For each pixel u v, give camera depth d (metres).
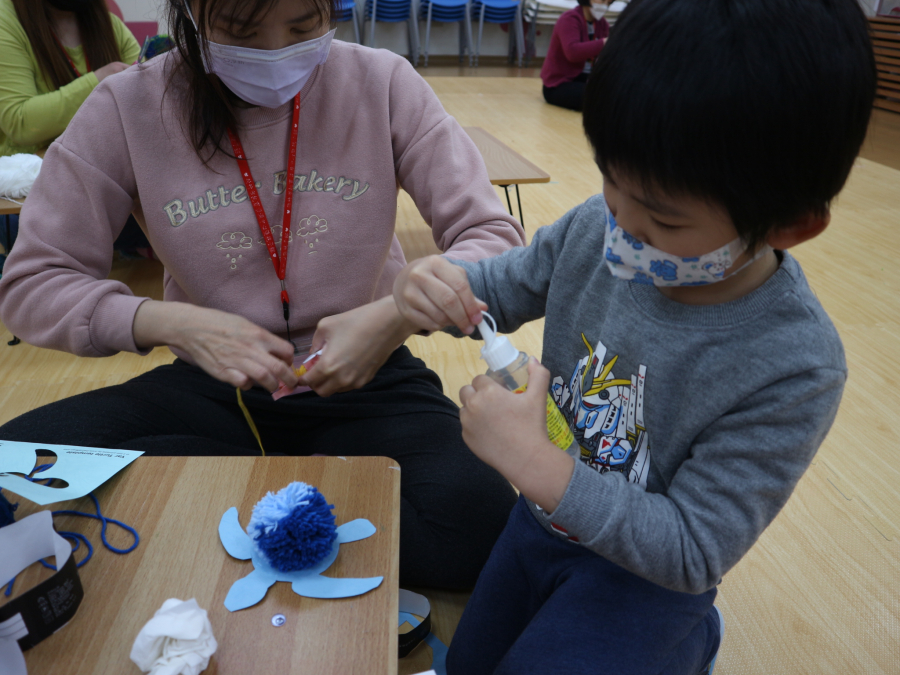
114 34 2.51
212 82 1.03
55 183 1.09
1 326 2.19
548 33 7.84
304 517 0.69
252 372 0.92
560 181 3.61
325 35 1.03
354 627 0.63
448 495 1.10
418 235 2.90
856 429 1.75
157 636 0.57
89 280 1.07
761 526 0.67
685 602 0.80
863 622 1.24
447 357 2.06
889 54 5.59
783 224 0.57
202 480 0.81
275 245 1.14
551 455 0.65
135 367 2.00
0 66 2.25
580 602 0.80
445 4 7.09
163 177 1.10
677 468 0.76
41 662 0.59
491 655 0.93
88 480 0.78
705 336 0.69
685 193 0.56
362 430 1.17
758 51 0.51
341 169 1.16
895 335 2.19
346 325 0.93
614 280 0.79
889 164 4.06
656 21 0.54
